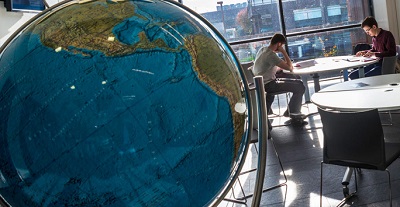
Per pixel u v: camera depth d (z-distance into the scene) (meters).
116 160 0.66
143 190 0.67
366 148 2.31
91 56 0.70
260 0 6.95
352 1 7.01
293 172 3.45
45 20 0.78
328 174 3.25
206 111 0.73
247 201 3.03
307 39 7.07
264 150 0.91
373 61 4.61
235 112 0.79
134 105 0.67
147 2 0.83
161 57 0.72
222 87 0.77
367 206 2.64
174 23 0.79
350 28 7.04
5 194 0.68
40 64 0.70
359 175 3.16
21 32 0.79
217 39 0.85
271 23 7.04
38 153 0.65
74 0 0.82
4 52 0.76
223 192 0.79
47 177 0.65
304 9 7.00
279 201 2.93
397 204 2.58
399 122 4.44
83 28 0.73
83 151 0.65
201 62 0.76
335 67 4.55
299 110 5.09
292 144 4.25
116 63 0.69
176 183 0.69
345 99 2.74
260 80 0.91
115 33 0.73
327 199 2.82
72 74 0.68
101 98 0.66
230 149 0.77
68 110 0.66
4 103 0.68
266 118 0.92
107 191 0.66
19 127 0.66
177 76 0.72
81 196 0.65
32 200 0.66
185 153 0.70
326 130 2.46
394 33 6.56
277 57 4.90
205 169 0.72
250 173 3.58
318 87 5.26
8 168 0.67
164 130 0.68
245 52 7.12
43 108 0.66
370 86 3.06
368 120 2.22
